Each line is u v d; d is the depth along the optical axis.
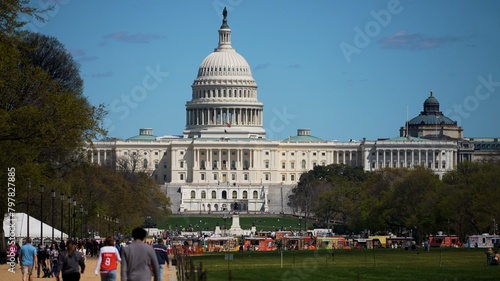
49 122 121.94
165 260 92.94
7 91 126.50
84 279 113.19
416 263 153.62
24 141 124.00
